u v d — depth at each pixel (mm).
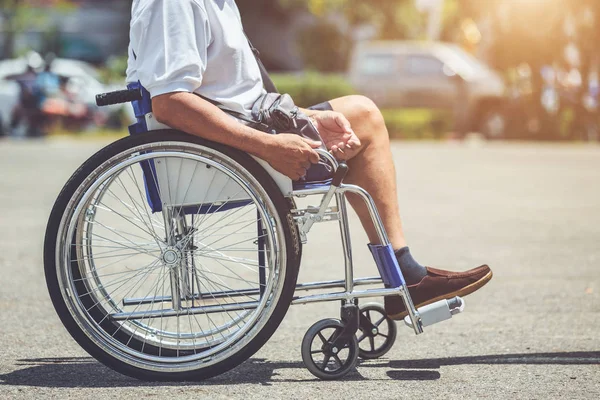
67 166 14375
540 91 22016
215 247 3842
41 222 8586
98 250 5836
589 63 21562
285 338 4527
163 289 3918
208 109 3631
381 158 3936
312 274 6129
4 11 32281
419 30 33406
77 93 21844
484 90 22438
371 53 24016
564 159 16484
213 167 3703
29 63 22047
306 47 36438
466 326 4754
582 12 21359
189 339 3928
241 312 3969
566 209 9633
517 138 22250
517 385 3688
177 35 3641
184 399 3482
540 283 5828
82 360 4090
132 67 3797
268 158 3650
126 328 3867
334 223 8734
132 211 3844
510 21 21812
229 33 3803
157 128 3732
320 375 3766
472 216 9086
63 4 34031
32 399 3484
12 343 4383
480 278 3869
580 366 3979
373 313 5043
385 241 3822
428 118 22719
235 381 3760
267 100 3848
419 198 10609
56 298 3699
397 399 3490
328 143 3908
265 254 3842
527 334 4566
